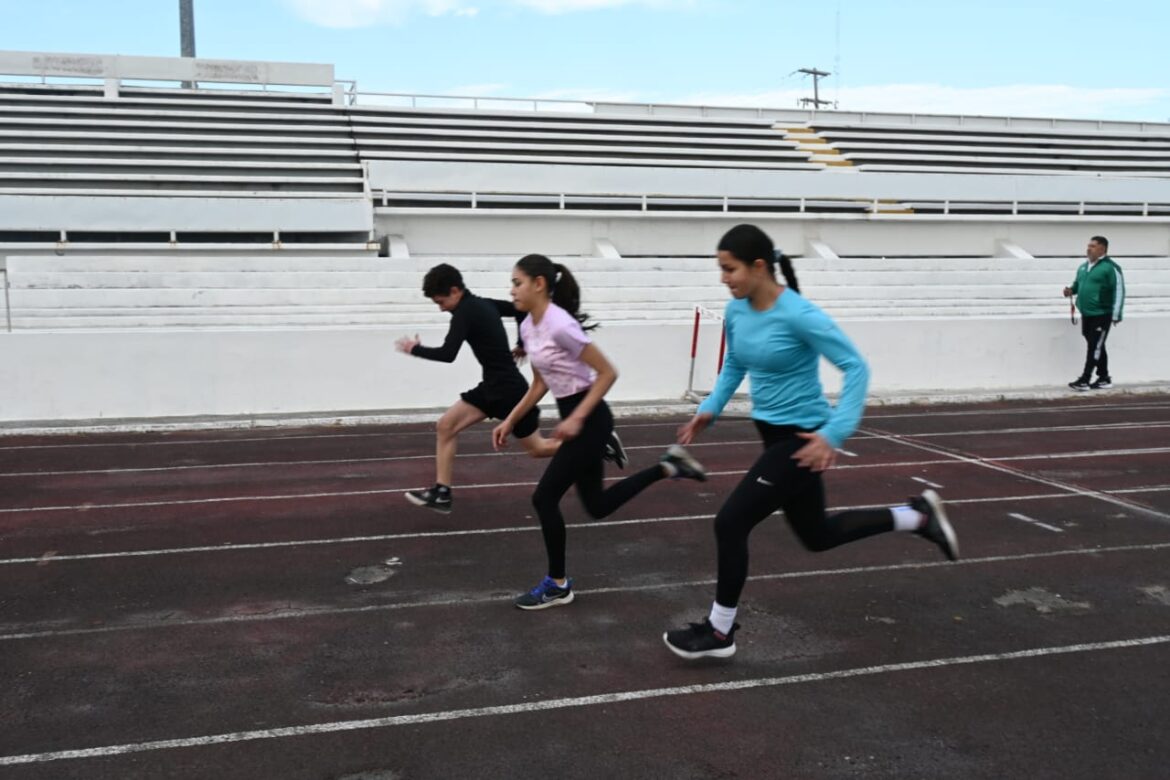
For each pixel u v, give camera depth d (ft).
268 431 35.68
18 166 75.82
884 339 43.96
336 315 55.06
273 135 89.30
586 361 15.56
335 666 14.55
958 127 115.85
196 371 37.52
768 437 13.71
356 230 66.33
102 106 91.97
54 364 36.45
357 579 18.69
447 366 39.65
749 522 13.56
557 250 74.54
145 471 28.84
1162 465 29.50
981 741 12.25
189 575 18.98
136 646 15.34
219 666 14.55
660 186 78.43
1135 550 20.54
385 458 30.68
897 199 84.28
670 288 61.67
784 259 13.08
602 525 22.47
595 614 16.72
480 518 23.20
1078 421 37.96
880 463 29.81
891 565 19.39
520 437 21.06
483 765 11.66
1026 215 86.63
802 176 81.97
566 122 101.71
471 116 99.71
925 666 14.52
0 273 53.06
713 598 17.58
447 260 60.23
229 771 11.53
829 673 14.25
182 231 64.34
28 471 28.84
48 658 14.85
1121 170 106.52
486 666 14.53
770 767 11.62
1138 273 72.54
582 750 12.01
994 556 20.04
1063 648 15.23
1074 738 12.32
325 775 11.45
